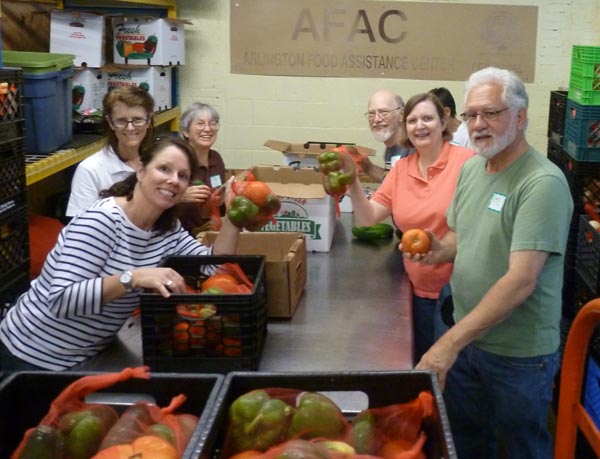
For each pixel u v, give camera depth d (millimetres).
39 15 4227
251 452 1132
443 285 2809
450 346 1991
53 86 3127
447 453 1059
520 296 1978
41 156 3107
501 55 5023
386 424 1203
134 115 2924
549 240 1974
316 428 1162
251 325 1841
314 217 3193
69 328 1979
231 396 1244
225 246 2258
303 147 3879
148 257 2080
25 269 2650
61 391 1254
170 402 1267
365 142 5199
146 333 1845
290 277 2336
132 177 2051
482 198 2166
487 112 2014
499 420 2275
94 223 1941
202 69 5164
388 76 5098
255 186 2221
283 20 5051
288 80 5148
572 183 3469
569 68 5016
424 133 2811
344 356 2064
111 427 1168
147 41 4512
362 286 2758
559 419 2186
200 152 3779
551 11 4949
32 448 1107
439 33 5016
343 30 5043
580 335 2090
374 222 3004
